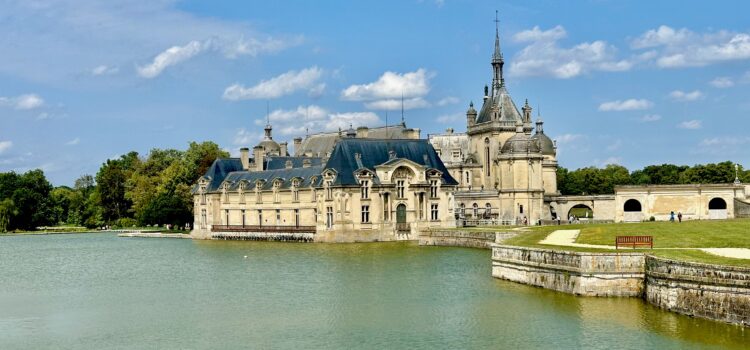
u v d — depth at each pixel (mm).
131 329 58094
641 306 58062
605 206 176000
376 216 140000
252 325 58375
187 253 126000
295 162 174000
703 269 52094
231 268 96938
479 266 89812
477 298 65688
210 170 176750
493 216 180125
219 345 52406
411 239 141125
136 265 106500
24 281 89188
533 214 169500
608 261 61219
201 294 74250
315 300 68562
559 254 65250
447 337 52875
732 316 50031
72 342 54438
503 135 192625
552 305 60500
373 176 140250
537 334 52438
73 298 74125
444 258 100812
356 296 70000
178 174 199250
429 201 144500
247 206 163375
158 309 66312
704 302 52031
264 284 79812
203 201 175125
